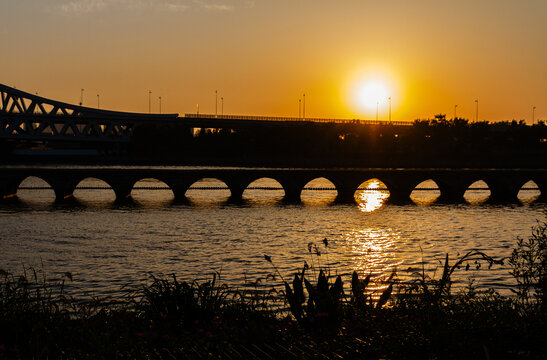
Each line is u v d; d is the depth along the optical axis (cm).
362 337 1169
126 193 10681
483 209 9744
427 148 18025
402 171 11544
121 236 6588
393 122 19062
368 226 7600
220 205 9925
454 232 7100
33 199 10600
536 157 16862
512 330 1222
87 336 1191
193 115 17125
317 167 15538
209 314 1335
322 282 1385
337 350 1123
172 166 15912
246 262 5059
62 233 6775
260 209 9394
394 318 1209
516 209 9762
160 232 6906
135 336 1170
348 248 5884
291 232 7006
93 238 6438
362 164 15738
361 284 1382
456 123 19400
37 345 1135
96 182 14862
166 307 1342
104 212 8806
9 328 1285
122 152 18012
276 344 1175
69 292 3712
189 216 8431
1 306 1354
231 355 1120
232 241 6297
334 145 17375
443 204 10538
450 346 1084
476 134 18688
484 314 1252
